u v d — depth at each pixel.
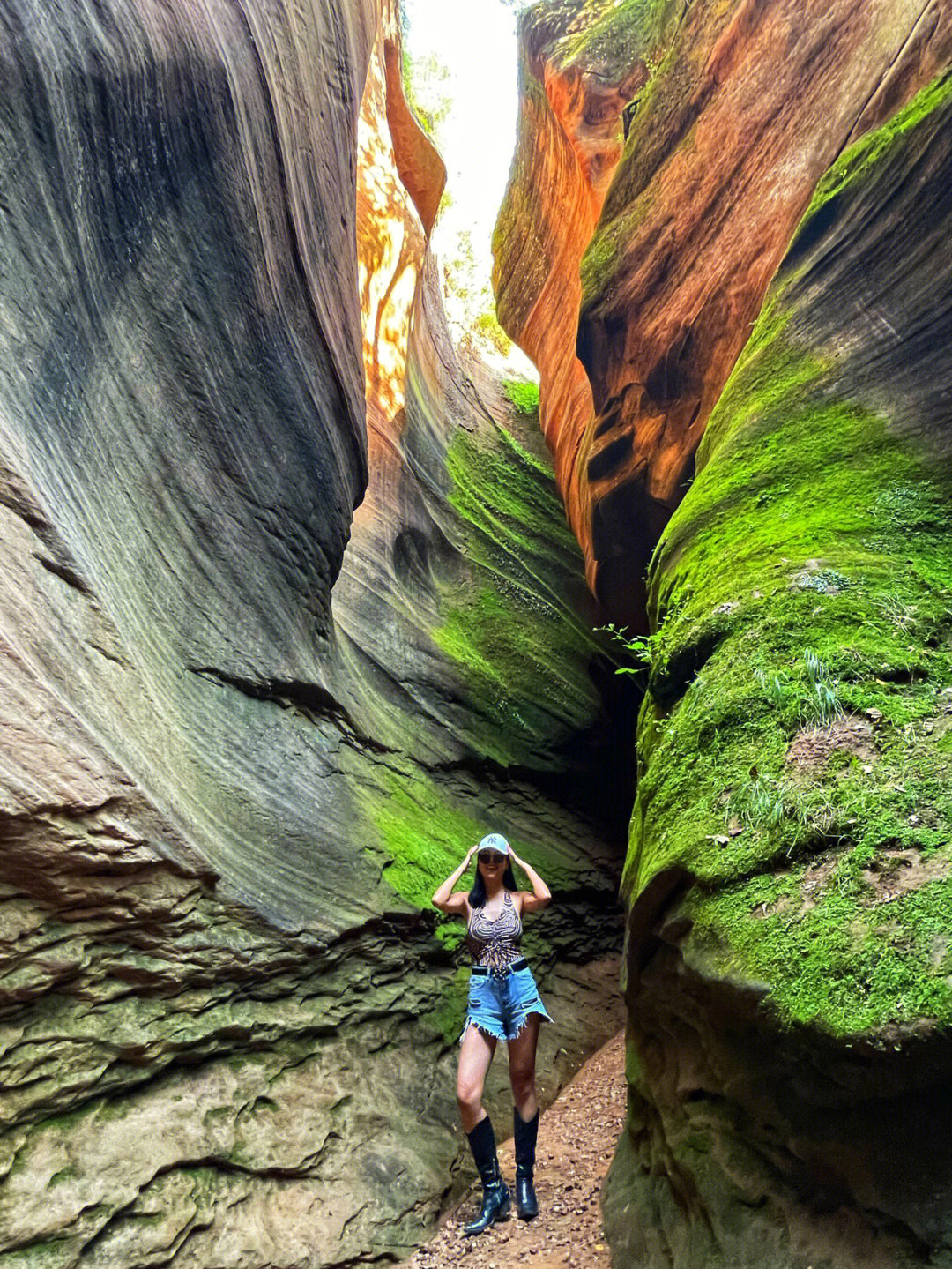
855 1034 2.94
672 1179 4.13
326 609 8.31
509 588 14.00
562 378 15.16
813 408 6.25
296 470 7.50
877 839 3.48
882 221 6.45
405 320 13.98
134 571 5.59
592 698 13.38
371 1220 5.38
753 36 9.22
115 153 5.22
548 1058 7.81
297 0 7.57
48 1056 4.38
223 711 6.43
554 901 10.02
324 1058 5.96
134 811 4.77
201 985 5.25
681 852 4.11
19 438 4.38
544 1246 4.90
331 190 8.26
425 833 8.47
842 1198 3.18
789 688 4.36
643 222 10.17
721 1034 3.78
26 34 4.41
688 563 6.08
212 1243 4.71
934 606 4.59
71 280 4.91
